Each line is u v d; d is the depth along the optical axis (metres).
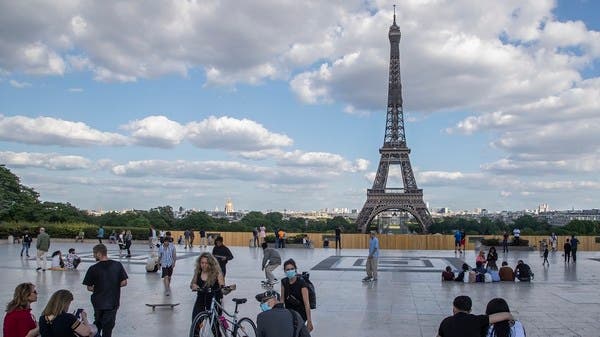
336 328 22.23
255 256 61.75
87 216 182.50
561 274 45.75
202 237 75.56
